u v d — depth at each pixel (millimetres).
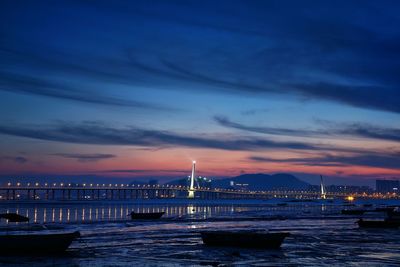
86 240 56188
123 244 52219
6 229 72000
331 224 86250
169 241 55156
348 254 44344
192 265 38344
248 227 78500
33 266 37531
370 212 156625
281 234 47531
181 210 183375
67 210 190500
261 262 39625
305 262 39688
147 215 102000
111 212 164750
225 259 41219
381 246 50625
